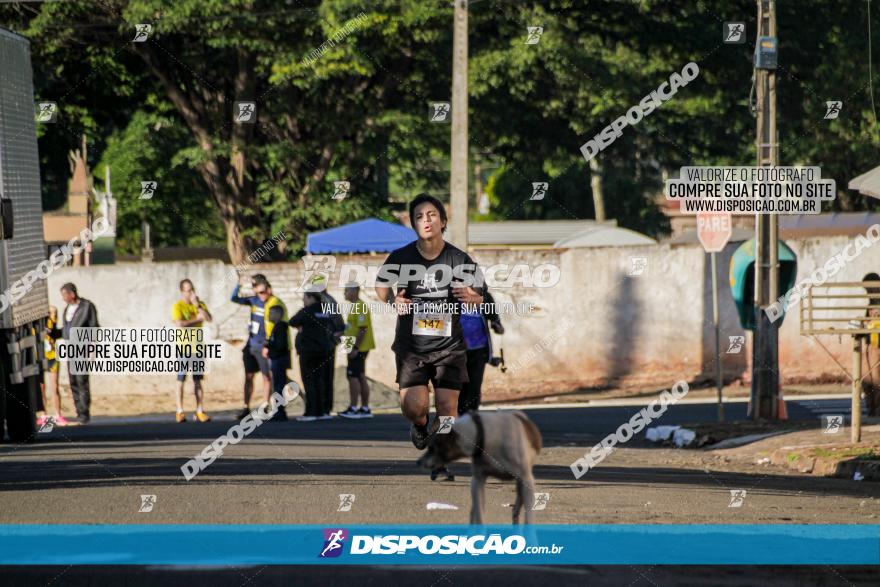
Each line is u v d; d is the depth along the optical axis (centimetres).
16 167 1678
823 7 3719
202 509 985
